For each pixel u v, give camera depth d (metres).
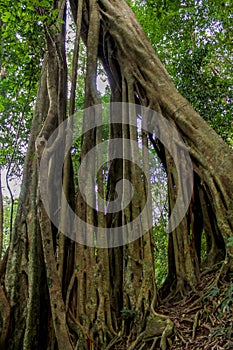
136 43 6.55
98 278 4.70
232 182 4.74
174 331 3.89
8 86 7.69
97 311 4.47
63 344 3.94
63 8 6.86
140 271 4.78
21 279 4.84
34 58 7.21
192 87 7.95
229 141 8.44
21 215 5.38
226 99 8.16
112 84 7.11
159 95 5.98
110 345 4.23
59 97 5.86
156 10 7.97
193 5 8.92
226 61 9.73
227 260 4.38
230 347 3.24
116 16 6.90
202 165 5.16
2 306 4.50
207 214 5.27
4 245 11.99
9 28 6.21
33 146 6.00
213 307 3.98
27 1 5.14
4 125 8.30
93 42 6.71
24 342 4.25
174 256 5.11
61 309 4.11
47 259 4.30
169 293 4.90
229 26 8.78
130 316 4.48
